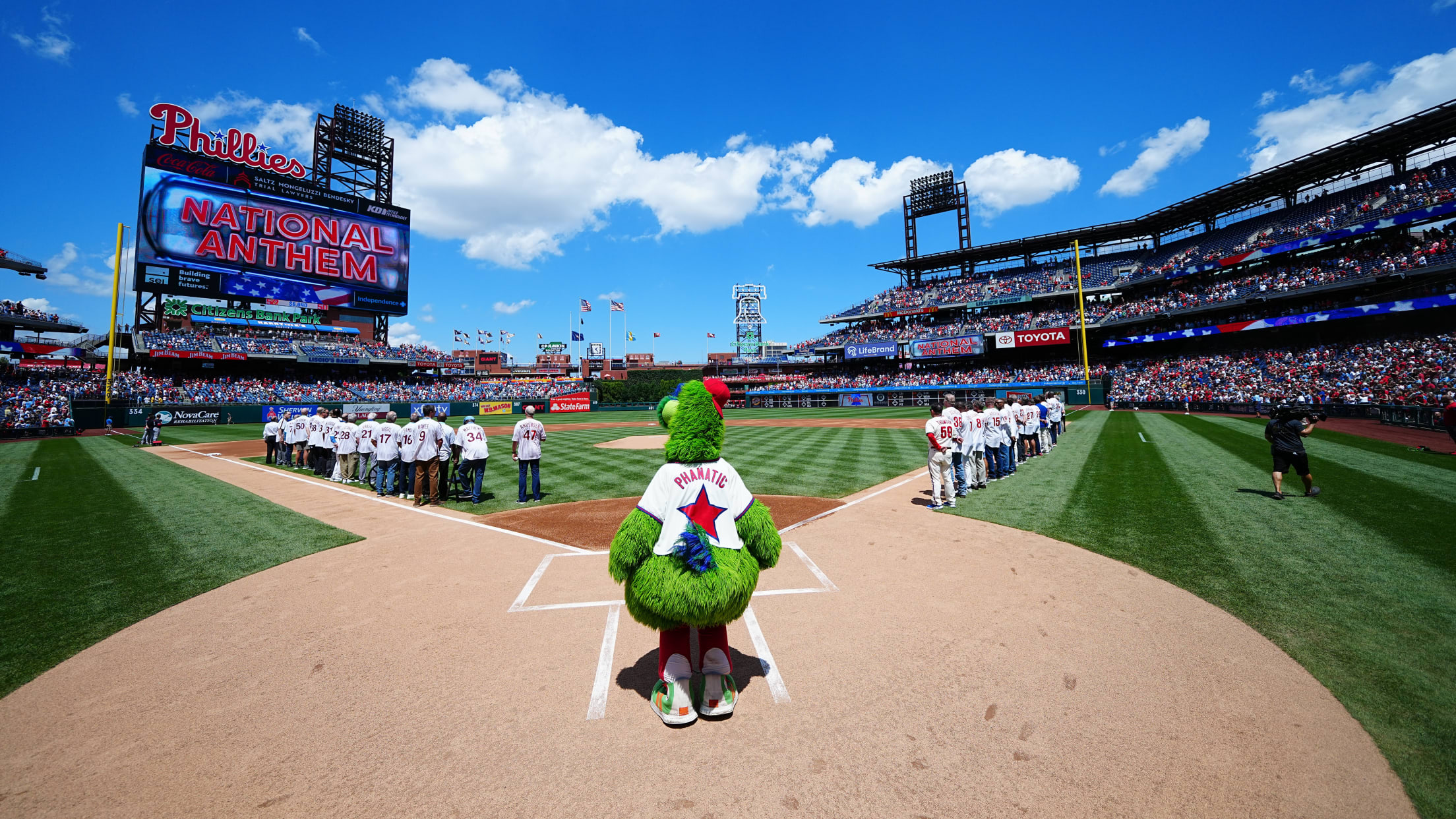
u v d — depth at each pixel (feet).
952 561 22.03
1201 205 158.61
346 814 9.18
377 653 15.06
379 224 178.70
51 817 9.20
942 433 31.45
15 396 123.85
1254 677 12.71
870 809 9.07
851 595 18.63
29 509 34.63
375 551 25.13
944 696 12.37
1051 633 15.37
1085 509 29.60
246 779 10.09
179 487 43.24
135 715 12.19
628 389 270.67
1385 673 12.66
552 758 10.58
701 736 11.18
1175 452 50.37
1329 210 135.13
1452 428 38.70
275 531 28.96
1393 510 26.27
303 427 54.90
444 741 11.15
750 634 15.81
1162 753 10.21
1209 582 18.58
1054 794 9.28
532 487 38.93
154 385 146.20
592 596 19.38
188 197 148.56
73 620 17.49
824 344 231.50
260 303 178.70
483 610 18.15
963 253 208.44
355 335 199.11
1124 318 158.92
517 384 226.17
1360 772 9.55
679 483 11.70
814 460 54.65
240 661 14.69
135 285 144.15
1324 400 95.45
